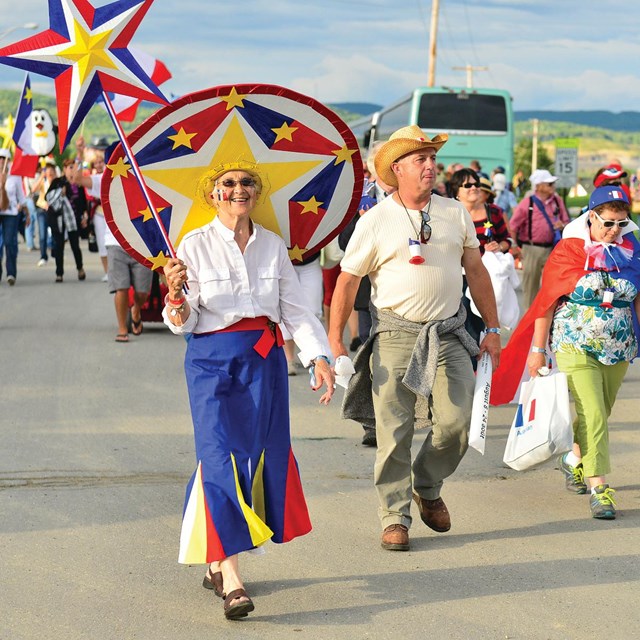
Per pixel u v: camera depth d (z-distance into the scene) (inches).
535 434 267.0
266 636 198.5
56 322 620.4
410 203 248.2
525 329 299.9
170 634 199.5
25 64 208.4
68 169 834.8
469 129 1235.2
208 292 211.3
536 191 575.8
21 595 217.5
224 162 218.7
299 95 214.7
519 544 251.1
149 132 211.3
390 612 209.9
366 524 265.3
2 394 417.7
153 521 265.6
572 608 211.8
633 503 284.7
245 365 212.7
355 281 250.4
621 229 275.1
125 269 543.5
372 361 252.4
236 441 210.1
